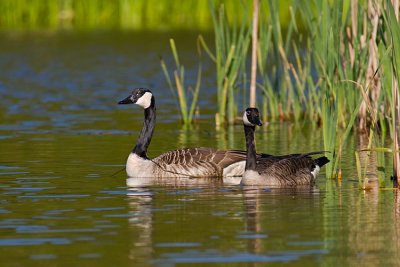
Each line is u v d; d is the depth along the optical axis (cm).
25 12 5631
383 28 1803
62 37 5156
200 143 2306
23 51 4644
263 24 2462
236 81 2708
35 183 1766
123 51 4650
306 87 3080
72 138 2388
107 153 2147
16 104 3109
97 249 1261
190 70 4041
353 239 1306
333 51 1912
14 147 2234
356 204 1552
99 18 5706
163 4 5694
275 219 1438
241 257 1219
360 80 2106
